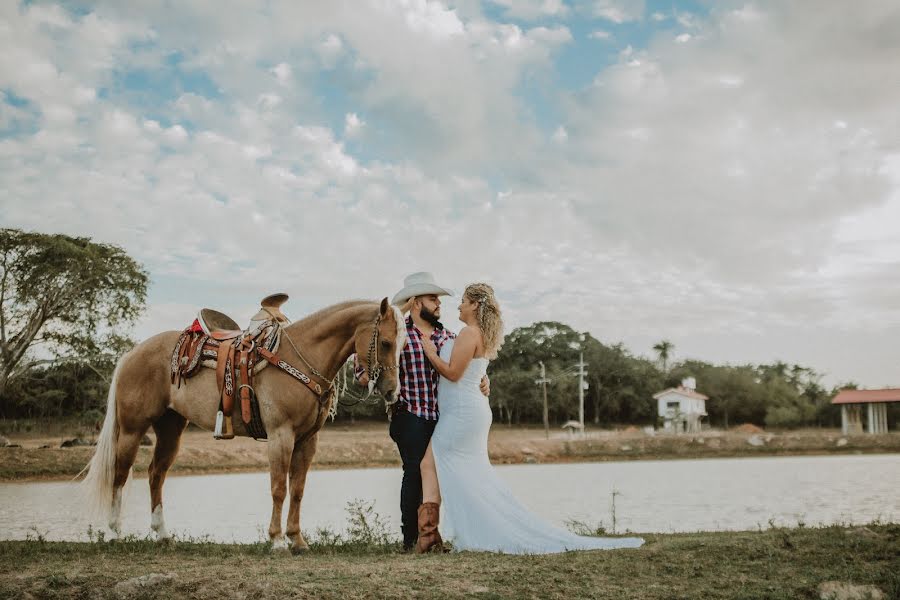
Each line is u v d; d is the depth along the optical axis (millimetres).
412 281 7301
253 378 7117
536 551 6516
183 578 5297
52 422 46094
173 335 7914
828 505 20375
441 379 7055
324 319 7102
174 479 34375
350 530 9125
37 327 37250
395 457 48938
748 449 63000
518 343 107688
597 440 61156
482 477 6891
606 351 104312
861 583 5047
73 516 15906
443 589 5023
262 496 23922
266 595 4938
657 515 18234
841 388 116875
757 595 4836
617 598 4848
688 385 86312
